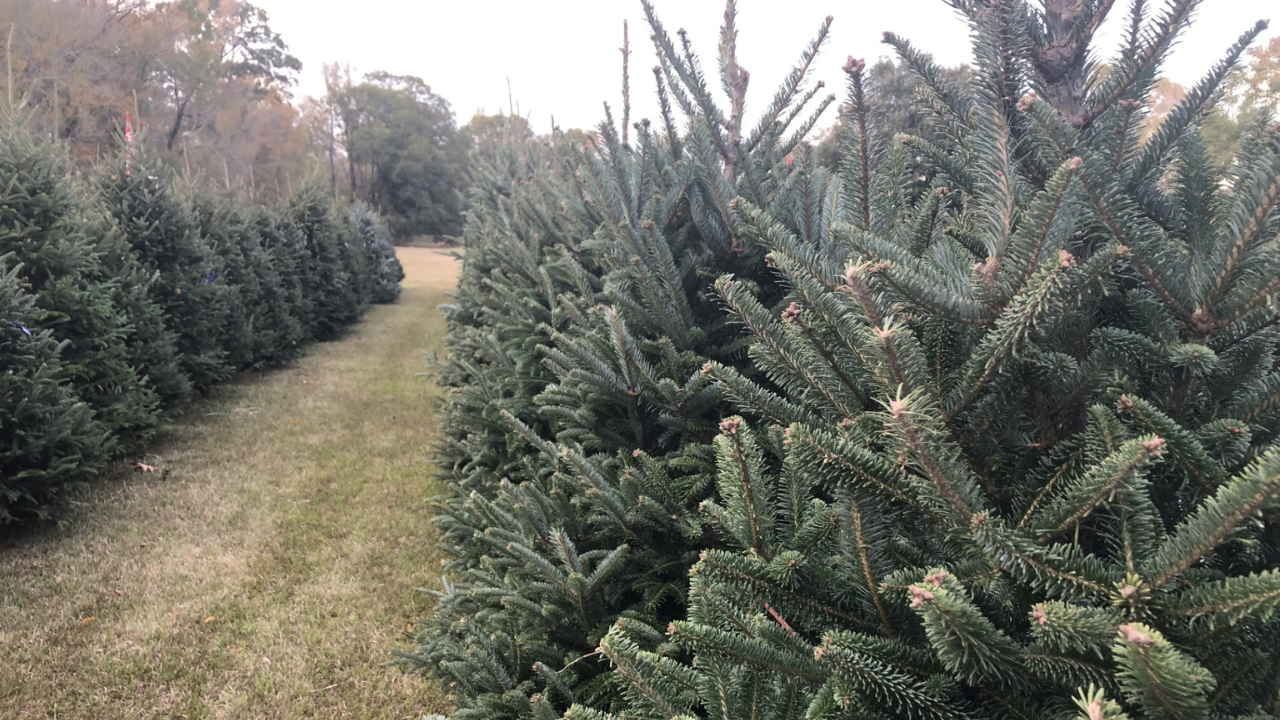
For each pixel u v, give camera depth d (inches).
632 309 109.9
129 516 204.2
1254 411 49.0
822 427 59.6
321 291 508.4
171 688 132.0
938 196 65.7
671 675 58.2
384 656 140.6
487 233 289.6
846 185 70.6
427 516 207.9
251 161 1481.3
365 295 642.8
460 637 109.5
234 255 371.2
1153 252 48.4
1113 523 44.0
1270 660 40.3
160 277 286.2
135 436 246.4
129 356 254.2
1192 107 56.2
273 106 1738.4
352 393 358.9
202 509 210.4
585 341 117.1
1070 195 45.2
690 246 126.6
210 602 159.9
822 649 43.2
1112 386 50.8
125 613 155.3
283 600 161.3
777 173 121.4
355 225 657.6
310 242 510.0
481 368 193.2
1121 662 33.4
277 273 434.3
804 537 56.2
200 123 1354.6
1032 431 55.9
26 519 194.7
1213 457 46.8
